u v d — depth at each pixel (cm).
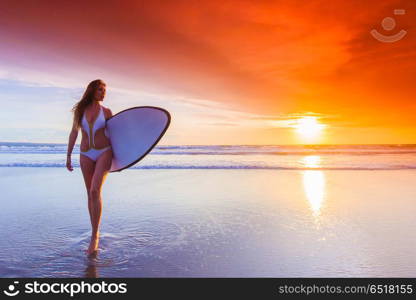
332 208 501
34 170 1023
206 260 294
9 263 288
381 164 1191
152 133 354
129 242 344
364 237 357
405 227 396
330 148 2847
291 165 1170
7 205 531
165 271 271
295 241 345
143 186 723
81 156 338
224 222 423
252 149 2678
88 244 338
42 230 390
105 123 342
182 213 473
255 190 667
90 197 333
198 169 1067
